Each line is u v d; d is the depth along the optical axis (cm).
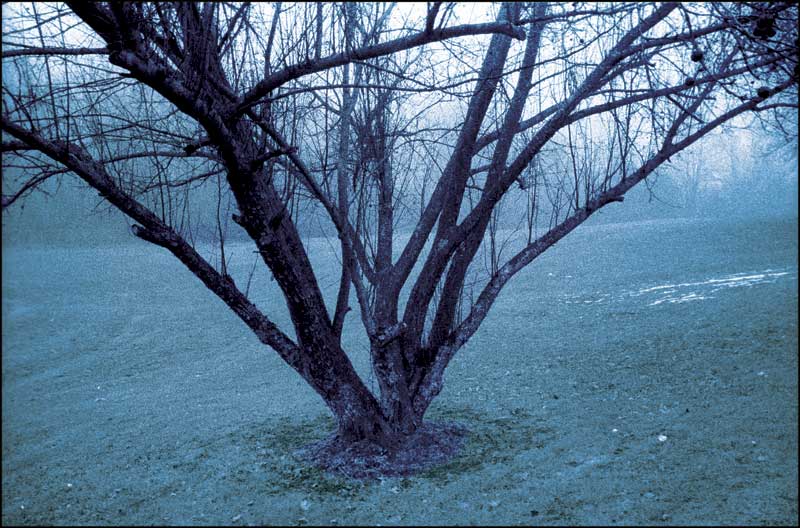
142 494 534
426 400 603
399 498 486
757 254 1529
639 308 1140
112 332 1267
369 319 565
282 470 565
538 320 1159
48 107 484
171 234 523
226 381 946
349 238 557
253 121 514
